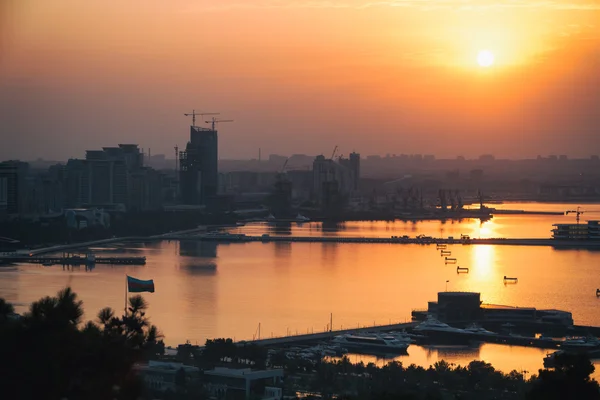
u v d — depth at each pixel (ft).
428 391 627.46
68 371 202.08
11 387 191.93
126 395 209.36
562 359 319.47
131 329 229.86
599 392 310.86
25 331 197.77
